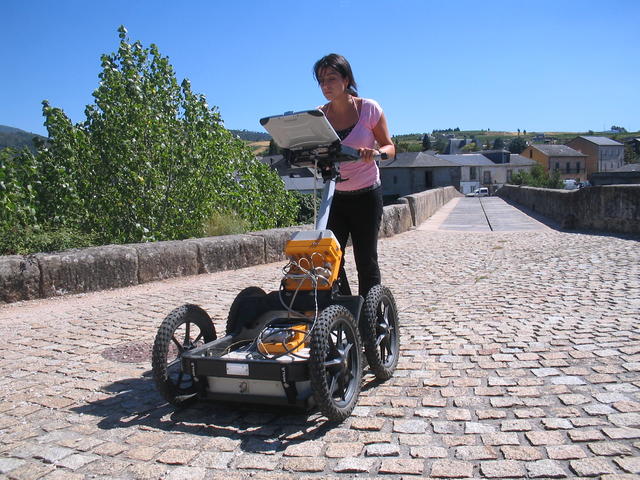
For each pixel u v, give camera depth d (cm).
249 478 288
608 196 1376
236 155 1369
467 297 697
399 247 1279
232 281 876
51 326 610
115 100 1113
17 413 380
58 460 312
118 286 822
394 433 331
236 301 410
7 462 311
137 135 1089
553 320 557
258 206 1402
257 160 1482
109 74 1109
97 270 797
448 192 4403
